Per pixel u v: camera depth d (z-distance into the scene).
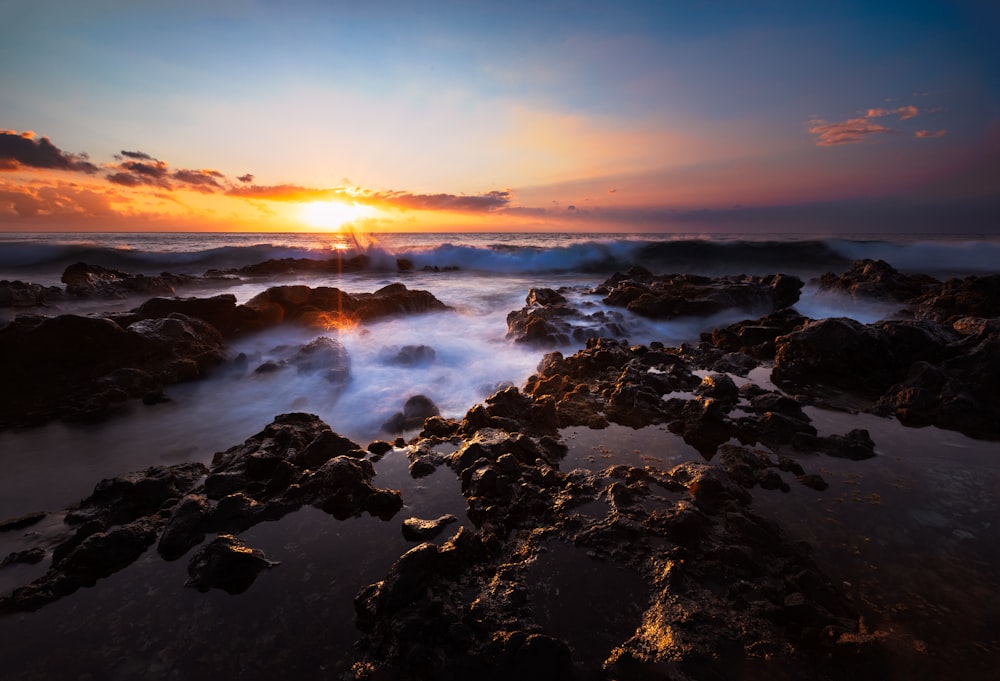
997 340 7.84
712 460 5.93
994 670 2.98
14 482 6.00
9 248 34.97
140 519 4.81
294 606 3.70
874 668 3.01
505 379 9.95
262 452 5.87
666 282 20.22
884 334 9.23
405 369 10.45
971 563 3.98
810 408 7.77
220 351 10.91
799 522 4.58
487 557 4.16
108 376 9.08
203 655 3.28
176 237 125.88
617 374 9.38
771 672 3.01
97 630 3.51
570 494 5.06
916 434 6.68
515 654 3.08
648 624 3.39
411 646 3.21
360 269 34.56
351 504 5.07
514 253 37.44
